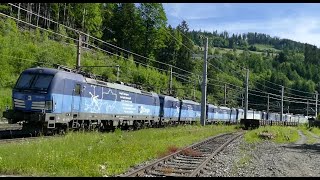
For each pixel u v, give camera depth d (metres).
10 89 50.88
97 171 12.29
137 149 18.44
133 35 104.31
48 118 22.52
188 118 54.75
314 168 16.77
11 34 66.56
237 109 77.88
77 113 25.83
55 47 72.62
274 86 157.25
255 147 26.33
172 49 112.12
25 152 13.77
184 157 18.30
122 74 76.06
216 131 42.09
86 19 99.19
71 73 25.16
